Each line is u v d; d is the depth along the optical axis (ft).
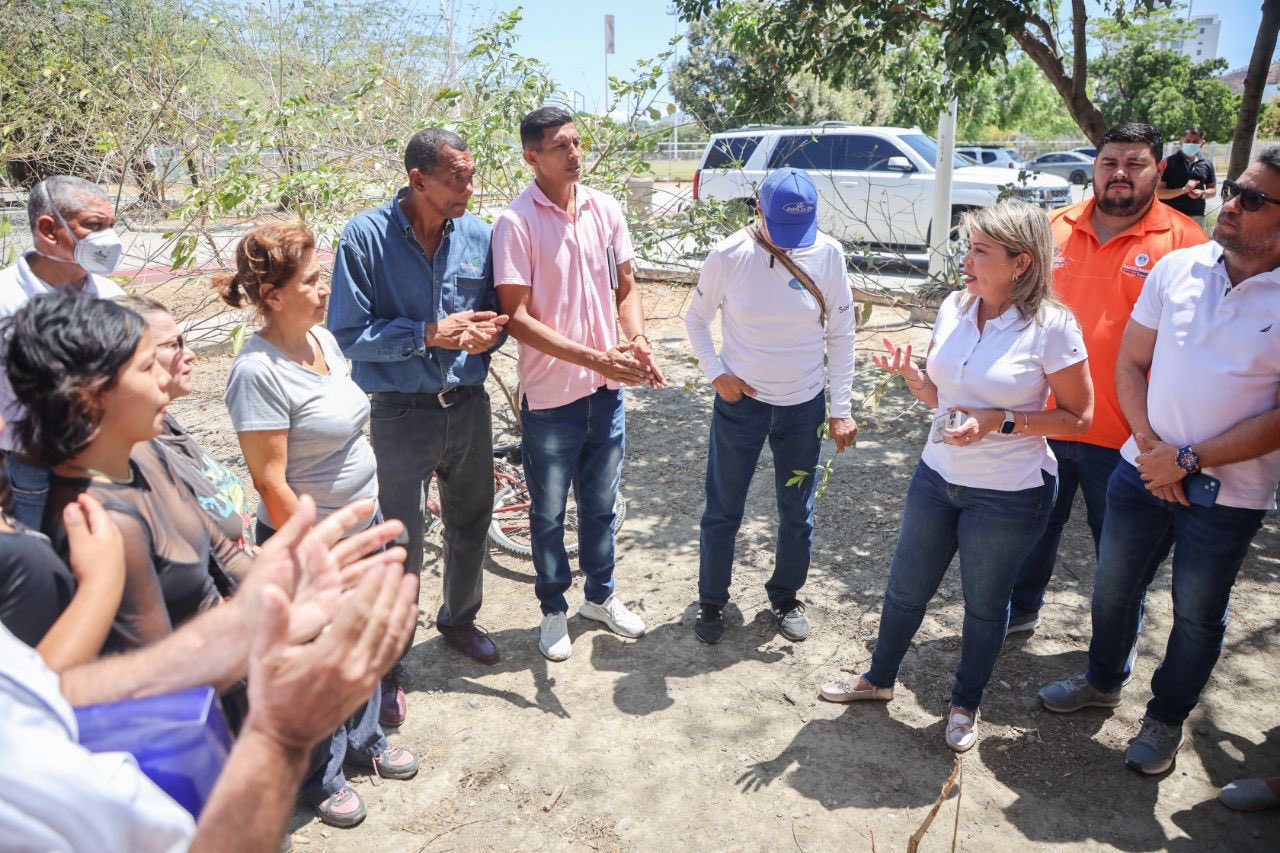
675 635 12.60
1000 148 72.33
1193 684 9.45
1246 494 8.71
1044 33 20.25
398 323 9.89
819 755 10.13
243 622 3.61
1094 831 8.98
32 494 5.14
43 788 2.62
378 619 2.97
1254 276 8.55
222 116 18.25
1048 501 9.45
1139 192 10.55
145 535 5.39
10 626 4.42
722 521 11.87
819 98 55.26
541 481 11.53
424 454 10.47
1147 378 9.83
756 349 11.16
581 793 9.59
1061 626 12.74
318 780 8.97
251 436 8.02
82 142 19.95
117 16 21.36
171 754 3.22
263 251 7.77
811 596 13.61
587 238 11.19
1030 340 9.05
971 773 9.82
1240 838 8.87
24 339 4.85
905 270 39.42
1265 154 8.12
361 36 21.99
